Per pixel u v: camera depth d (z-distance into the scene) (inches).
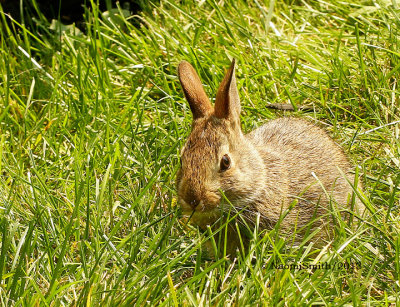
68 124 430.3
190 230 347.3
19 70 486.0
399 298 289.9
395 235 326.6
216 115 328.2
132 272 300.2
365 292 305.6
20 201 356.8
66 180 371.9
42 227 315.6
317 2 535.2
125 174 382.6
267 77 464.4
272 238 331.3
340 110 437.7
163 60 486.0
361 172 379.2
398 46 457.4
